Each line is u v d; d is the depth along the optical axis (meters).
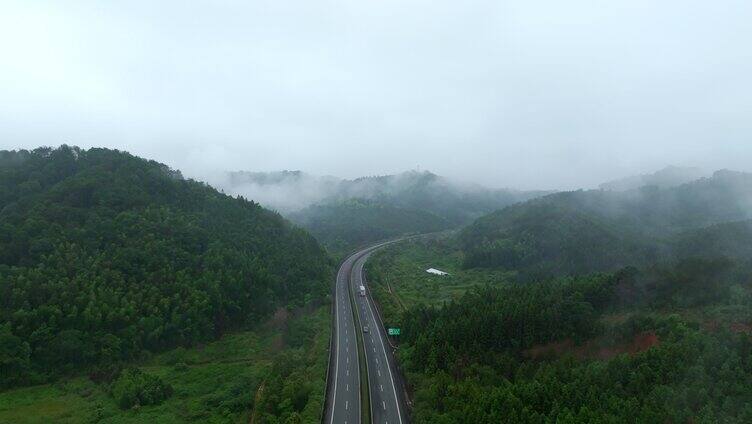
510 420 75.50
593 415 72.62
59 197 149.75
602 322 112.12
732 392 76.19
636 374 82.88
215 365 127.75
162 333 131.50
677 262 137.62
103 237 141.50
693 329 96.75
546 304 118.06
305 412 88.19
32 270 123.12
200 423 100.25
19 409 102.69
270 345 140.75
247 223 187.62
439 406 88.44
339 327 147.00
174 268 144.62
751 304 104.25
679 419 72.00
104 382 114.31
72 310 120.69
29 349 113.06
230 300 147.75
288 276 172.88
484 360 105.50
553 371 89.50
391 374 111.94
